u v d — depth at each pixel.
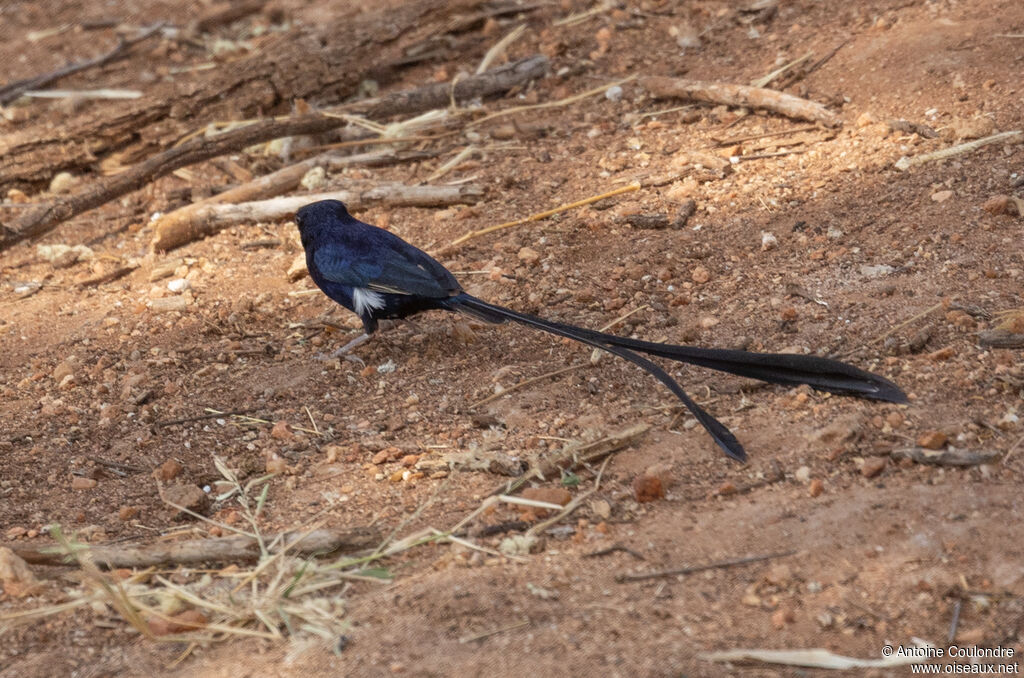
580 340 9.99
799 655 6.58
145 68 20.39
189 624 7.34
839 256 11.72
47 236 14.91
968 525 7.58
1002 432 8.59
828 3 17.70
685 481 8.69
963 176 12.62
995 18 15.80
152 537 8.63
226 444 10.04
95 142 16.25
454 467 9.22
